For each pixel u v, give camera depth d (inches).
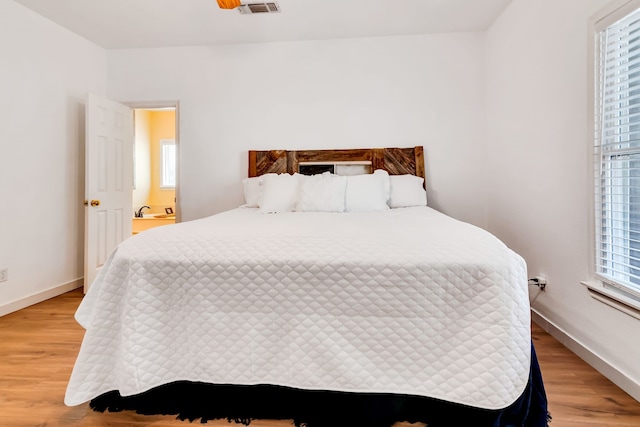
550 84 83.4
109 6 105.3
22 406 54.2
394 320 48.7
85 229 117.1
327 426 49.2
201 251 53.1
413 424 49.7
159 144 225.8
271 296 50.9
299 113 131.3
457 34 124.5
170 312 52.6
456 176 126.2
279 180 111.5
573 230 74.6
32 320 92.7
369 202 105.1
